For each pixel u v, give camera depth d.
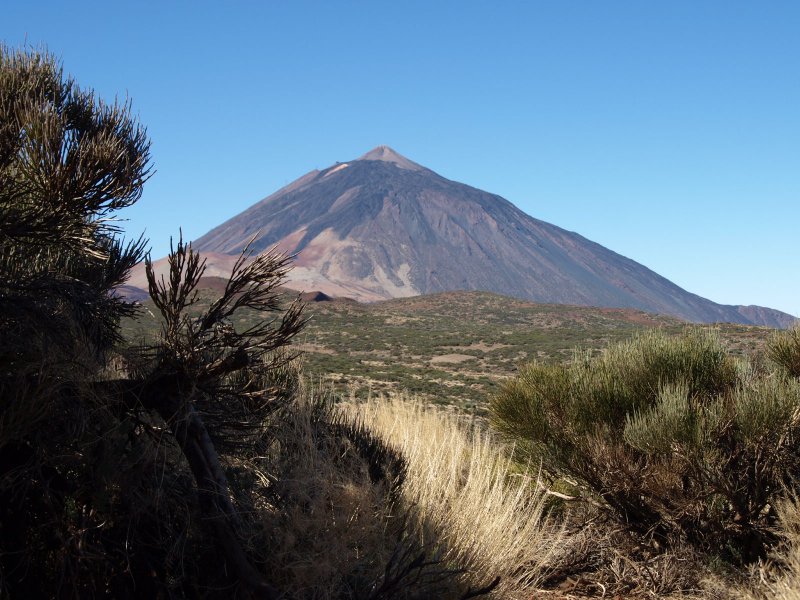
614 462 5.63
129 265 4.04
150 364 3.27
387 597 3.29
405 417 6.88
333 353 79.44
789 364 6.42
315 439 4.11
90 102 3.64
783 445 5.39
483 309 180.00
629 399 6.27
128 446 3.20
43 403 2.70
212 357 3.30
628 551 5.54
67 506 2.76
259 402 3.63
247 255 3.32
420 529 4.27
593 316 179.62
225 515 3.06
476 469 5.77
